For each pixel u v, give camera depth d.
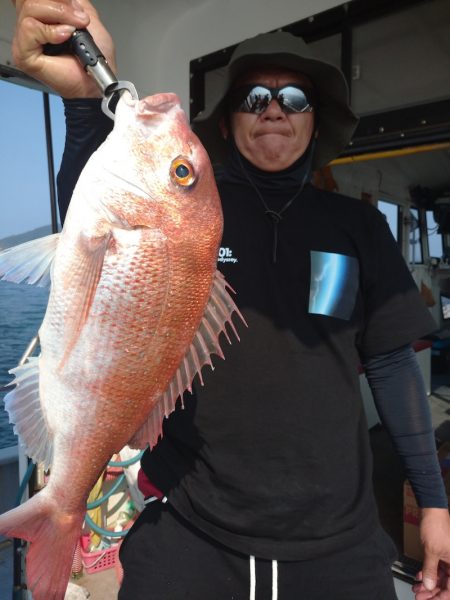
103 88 1.08
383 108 2.66
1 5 2.76
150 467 1.49
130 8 3.17
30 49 1.08
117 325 1.07
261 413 1.35
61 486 1.10
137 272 1.07
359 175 4.53
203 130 1.80
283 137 1.51
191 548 1.37
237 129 1.58
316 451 1.35
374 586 1.36
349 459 1.40
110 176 1.08
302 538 1.32
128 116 1.08
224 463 1.34
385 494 3.44
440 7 2.42
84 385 1.08
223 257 1.47
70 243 1.08
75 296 1.08
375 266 1.53
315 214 1.54
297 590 1.32
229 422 1.35
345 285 1.47
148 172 1.08
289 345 1.39
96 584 2.73
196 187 1.10
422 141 2.57
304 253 1.48
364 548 1.37
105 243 1.08
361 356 1.66
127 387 1.09
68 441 1.09
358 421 1.48
